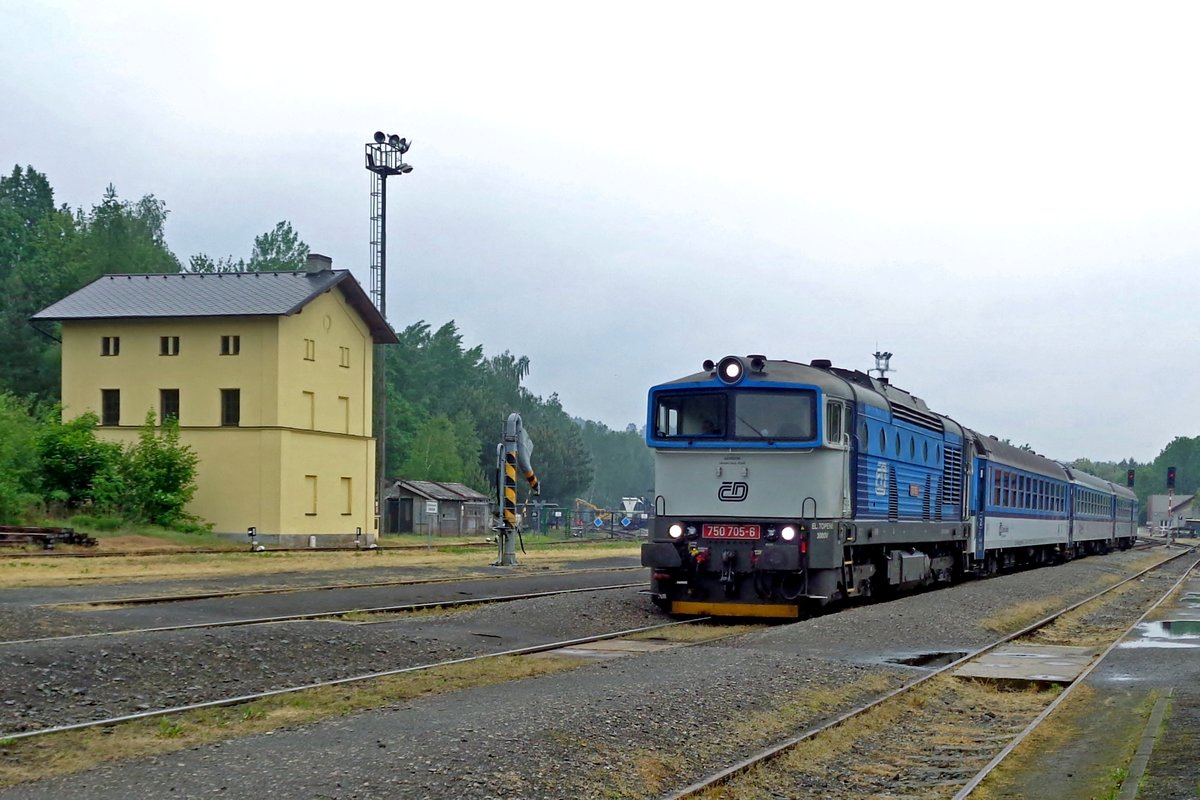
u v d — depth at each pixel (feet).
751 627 64.90
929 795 31.53
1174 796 29.22
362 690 43.06
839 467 67.10
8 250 288.10
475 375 406.62
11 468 130.00
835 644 57.31
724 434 66.64
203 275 159.84
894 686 47.42
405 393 345.31
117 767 30.40
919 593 87.97
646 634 61.46
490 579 93.40
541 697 39.34
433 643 54.24
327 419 156.66
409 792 27.50
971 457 101.55
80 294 155.84
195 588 77.25
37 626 53.16
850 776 33.58
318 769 29.30
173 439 140.56
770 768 33.09
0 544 108.78
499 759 30.40
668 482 67.92
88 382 151.43
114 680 42.39
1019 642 64.13
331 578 90.27
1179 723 38.60
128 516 136.98
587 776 30.17
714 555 65.87
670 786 31.01
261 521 144.97
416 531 225.97
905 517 80.43
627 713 36.58
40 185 328.70
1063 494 148.25
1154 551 228.63
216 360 147.13
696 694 40.34
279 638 50.52
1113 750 36.78
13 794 27.68
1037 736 38.45
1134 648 60.34
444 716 36.09
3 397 142.51
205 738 35.04
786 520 64.64
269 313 144.05
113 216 251.39
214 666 45.80
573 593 79.05
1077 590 102.68
